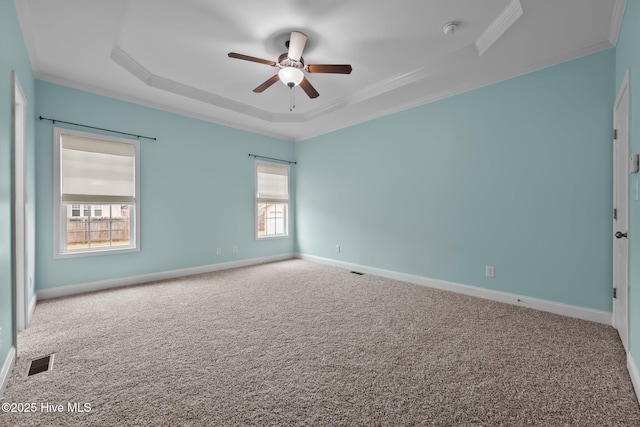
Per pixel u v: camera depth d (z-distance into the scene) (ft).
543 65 9.09
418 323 8.14
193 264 14.29
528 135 9.43
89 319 8.39
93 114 11.20
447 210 11.56
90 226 11.50
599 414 4.51
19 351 6.46
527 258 9.52
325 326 7.97
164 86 11.39
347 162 15.69
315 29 8.11
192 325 8.01
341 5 7.14
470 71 9.69
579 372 5.67
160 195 13.10
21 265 7.64
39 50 8.63
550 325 7.97
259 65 10.16
